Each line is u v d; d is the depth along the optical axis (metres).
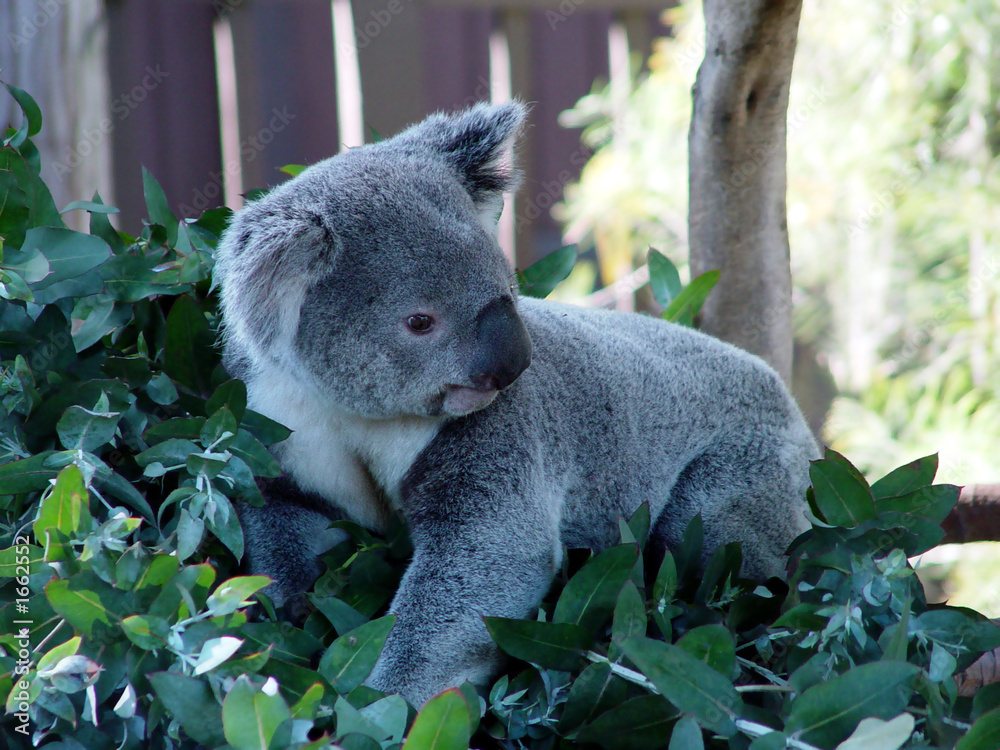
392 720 2.13
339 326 2.67
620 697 2.38
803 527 3.62
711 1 3.79
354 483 3.02
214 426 2.54
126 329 3.15
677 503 3.49
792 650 2.55
